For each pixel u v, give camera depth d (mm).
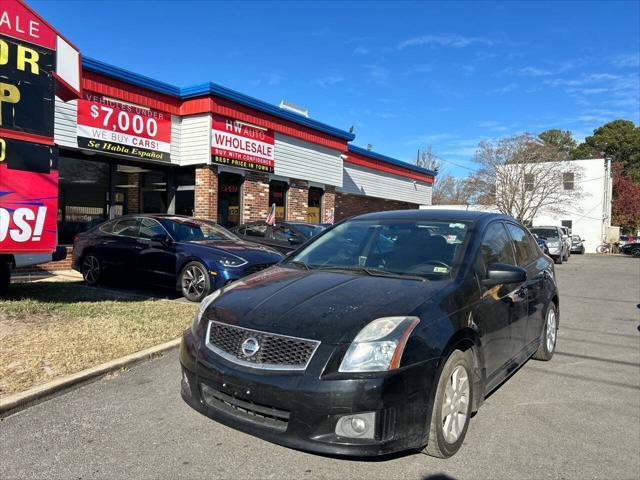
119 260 8727
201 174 12867
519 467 3193
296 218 16141
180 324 6297
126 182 12938
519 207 39719
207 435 3535
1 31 6023
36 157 6355
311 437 2758
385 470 3104
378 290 3389
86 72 10648
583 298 11234
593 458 3344
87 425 3670
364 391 2736
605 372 5320
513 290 4371
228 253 7906
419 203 27141
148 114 12102
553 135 70438
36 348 5023
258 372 2926
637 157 62219
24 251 6277
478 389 3584
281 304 3264
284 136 15312
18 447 3322
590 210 43281
